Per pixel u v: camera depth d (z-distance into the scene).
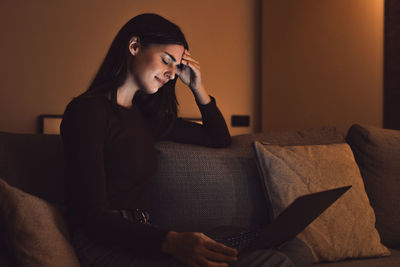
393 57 2.53
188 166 1.56
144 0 3.61
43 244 0.99
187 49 1.61
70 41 3.39
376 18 2.65
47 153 1.39
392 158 1.76
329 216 1.48
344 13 2.90
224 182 1.58
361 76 2.76
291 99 3.48
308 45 3.27
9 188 1.02
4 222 1.00
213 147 1.72
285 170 1.54
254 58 3.99
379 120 2.63
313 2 3.20
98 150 1.09
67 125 1.11
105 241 1.01
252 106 3.99
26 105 3.27
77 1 3.41
